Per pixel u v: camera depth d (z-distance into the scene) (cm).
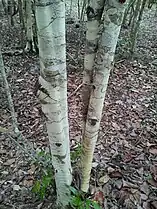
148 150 318
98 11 162
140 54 652
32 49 635
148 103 430
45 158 257
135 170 283
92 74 182
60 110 173
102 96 181
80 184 223
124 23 862
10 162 298
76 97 434
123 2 151
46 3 138
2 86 471
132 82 502
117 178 271
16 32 772
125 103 426
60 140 183
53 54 154
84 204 217
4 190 262
